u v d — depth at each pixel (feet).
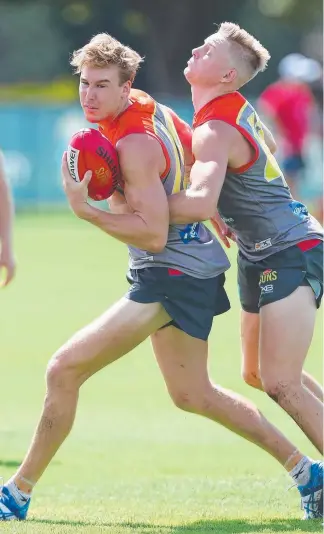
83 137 62.54
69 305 167.84
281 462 69.15
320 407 65.36
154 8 483.92
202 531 62.34
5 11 544.21
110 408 107.55
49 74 539.29
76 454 88.89
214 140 64.13
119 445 92.73
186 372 67.97
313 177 311.06
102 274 202.90
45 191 329.72
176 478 80.48
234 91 66.44
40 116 326.03
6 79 539.29
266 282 65.92
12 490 66.03
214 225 71.87
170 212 63.16
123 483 78.69
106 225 62.69
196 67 66.03
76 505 71.31
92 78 62.85
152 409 107.76
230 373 121.39
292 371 65.10
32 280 195.21
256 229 66.39
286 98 259.19
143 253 65.77
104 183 63.00
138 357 136.36
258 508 70.44
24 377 119.85
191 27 486.38
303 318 65.21
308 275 65.77
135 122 63.21
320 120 303.89
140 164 62.23
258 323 69.00
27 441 91.66
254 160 65.10
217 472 83.25
